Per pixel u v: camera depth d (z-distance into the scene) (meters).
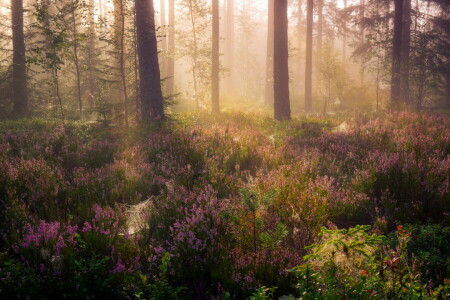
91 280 3.35
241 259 3.63
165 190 5.82
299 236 4.11
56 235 3.97
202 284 3.63
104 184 5.83
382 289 2.77
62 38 13.10
